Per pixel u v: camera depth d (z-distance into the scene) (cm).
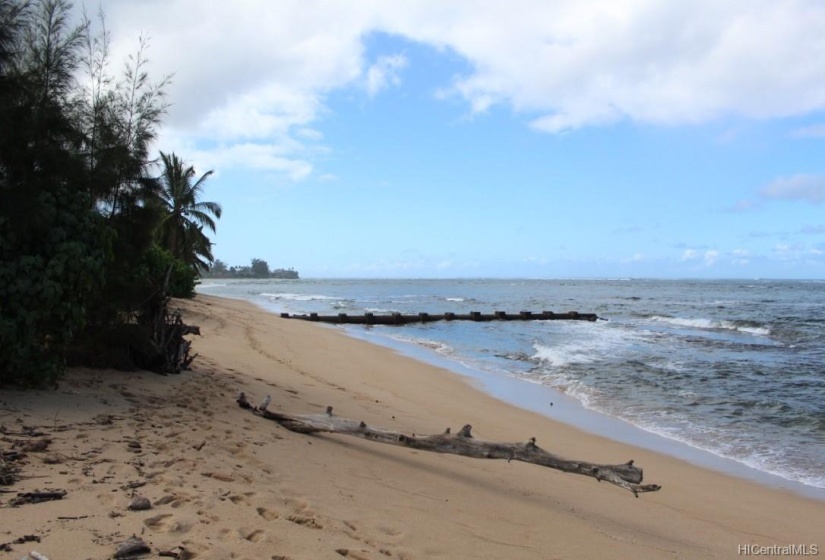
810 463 827
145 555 322
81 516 362
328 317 3269
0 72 679
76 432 538
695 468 790
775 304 5359
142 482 434
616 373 1570
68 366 816
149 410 665
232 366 1125
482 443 607
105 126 831
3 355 636
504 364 1742
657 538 519
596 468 552
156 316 908
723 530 566
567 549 456
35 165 691
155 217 930
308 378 1152
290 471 532
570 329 3041
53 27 760
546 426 990
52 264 651
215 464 505
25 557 303
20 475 417
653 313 4259
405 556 390
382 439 650
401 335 2684
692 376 1534
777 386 1407
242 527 383
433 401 1119
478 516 501
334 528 410
